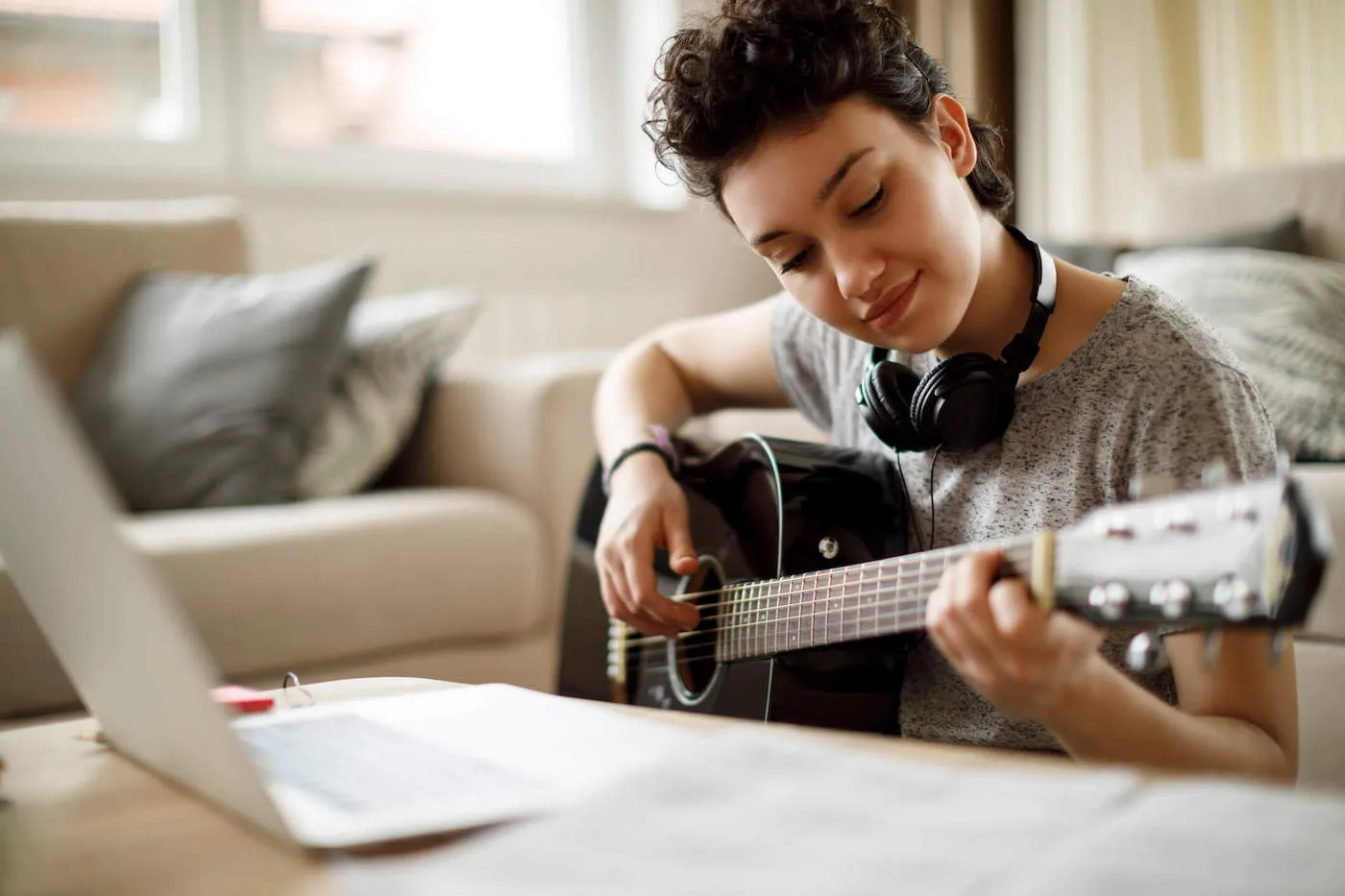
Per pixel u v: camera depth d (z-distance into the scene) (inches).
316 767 25.8
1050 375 38.3
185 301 86.3
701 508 48.8
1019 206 147.0
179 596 66.7
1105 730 29.6
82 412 82.6
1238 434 35.6
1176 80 142.6
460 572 77.6
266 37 122.0
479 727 28.4
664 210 138.0
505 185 135.3
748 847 18.9
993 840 18.6
